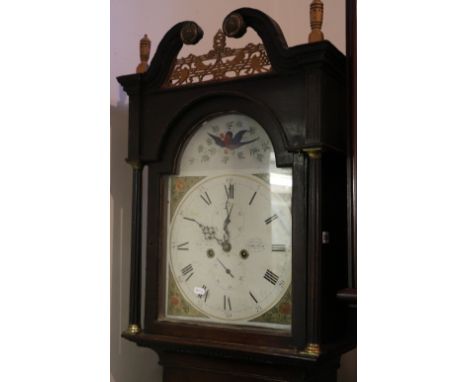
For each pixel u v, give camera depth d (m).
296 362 0.87
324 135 0.89
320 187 0.88
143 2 1.22
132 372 1.17
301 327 0.88
